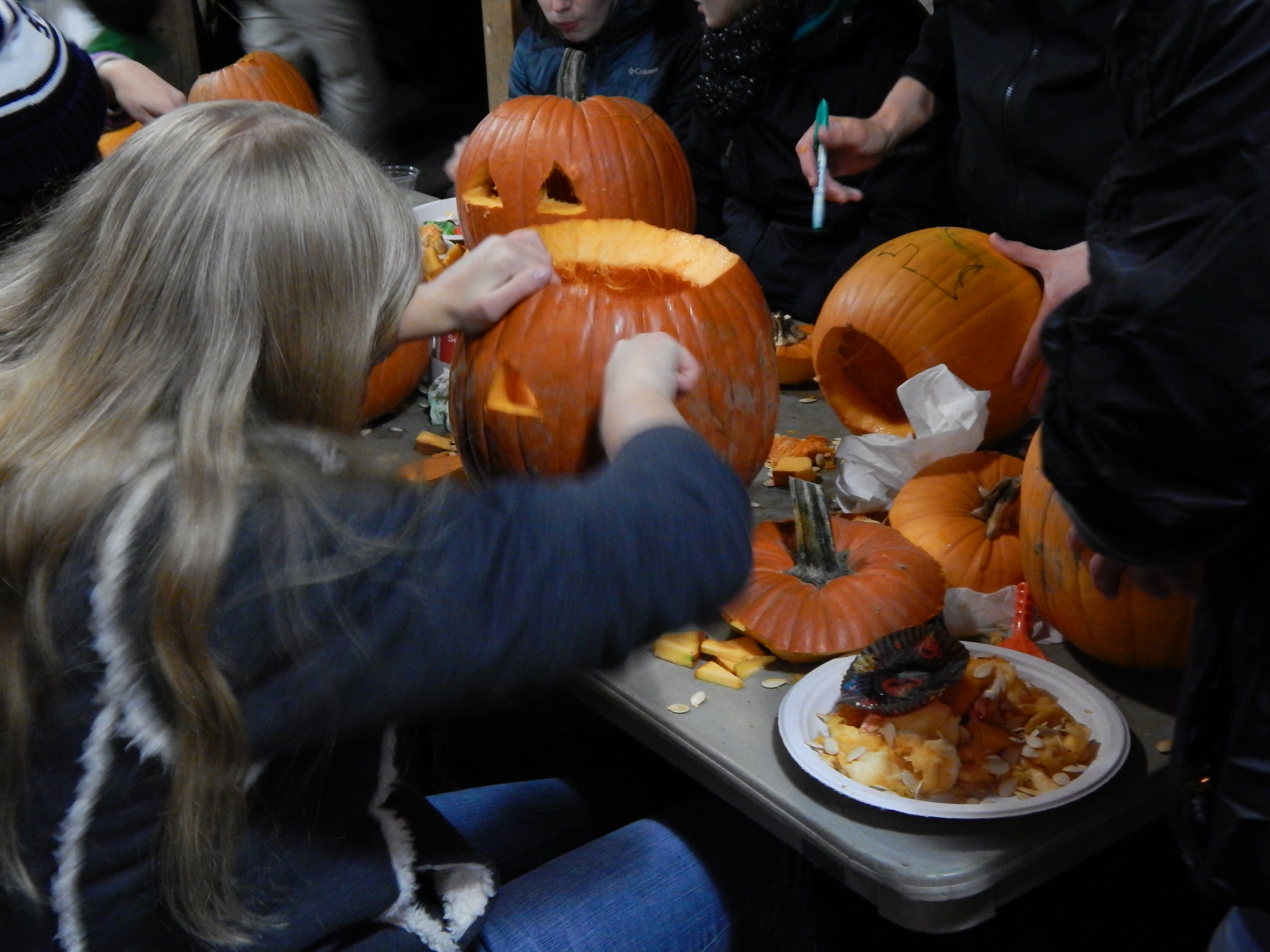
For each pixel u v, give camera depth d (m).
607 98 2.17
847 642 1.24
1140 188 0.77
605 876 1.13
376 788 0.90
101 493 0.73
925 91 2.07
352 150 0.89
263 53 3.07
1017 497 1.42
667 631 0.81
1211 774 0.92
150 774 0.76
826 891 1.74
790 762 1.12
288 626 0.73
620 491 0.83
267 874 0.84
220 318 0.79
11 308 0.85
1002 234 2.03
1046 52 1.83
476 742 2.05
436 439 1.75
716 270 1.44
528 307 1.34
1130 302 0.76
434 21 5.55
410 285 0.89
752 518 0.88
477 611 0.76
